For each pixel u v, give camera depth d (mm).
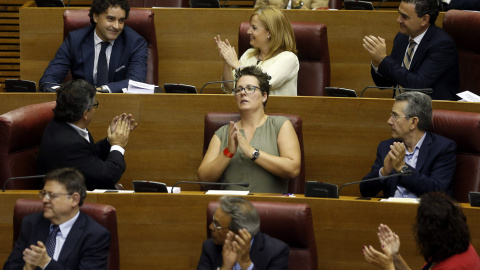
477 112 10305
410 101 9461
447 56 11336
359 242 8484
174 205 8703
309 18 13094
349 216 8469
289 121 9820
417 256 8352
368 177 9555
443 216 6914
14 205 8625
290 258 7902
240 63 11703
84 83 9617
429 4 11250
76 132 9586
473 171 9562
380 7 16000
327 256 8570
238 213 7391
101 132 10781
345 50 13117
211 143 9812
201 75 13453
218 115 10125
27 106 10133
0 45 16594
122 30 12492
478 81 11875
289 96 10562
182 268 8766
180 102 10711
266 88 9883
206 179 9523
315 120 10562
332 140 10578
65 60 12383
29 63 13406
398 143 9070
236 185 9547
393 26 13000
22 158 9891
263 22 11586
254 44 11664
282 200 8531
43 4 13711
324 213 8500
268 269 7461
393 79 11453
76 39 12367
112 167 9508
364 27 13039
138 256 8781
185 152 10812
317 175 10648
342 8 15383
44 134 9562
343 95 10789
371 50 11586
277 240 7633
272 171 9359
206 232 8695
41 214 8047
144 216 8734
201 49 13383
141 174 10875
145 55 12461
